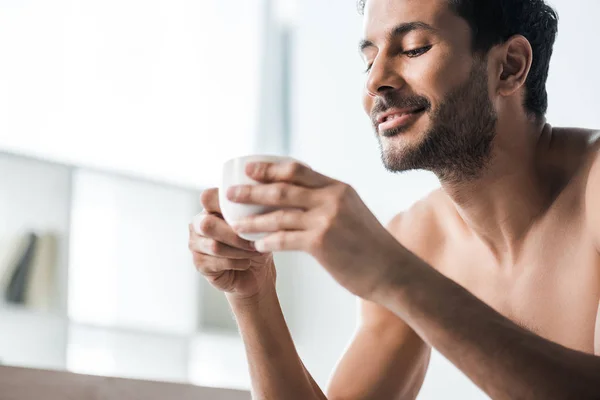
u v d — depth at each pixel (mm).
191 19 3760
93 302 3266
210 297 3684
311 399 1151
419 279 848
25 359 2945
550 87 2914
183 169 3643
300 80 4051
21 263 3010
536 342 859
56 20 3297
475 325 850
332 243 805
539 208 1247
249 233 847
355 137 3797
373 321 1416
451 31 1165
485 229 1276
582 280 1179
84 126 3342
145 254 3408
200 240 980
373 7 1202
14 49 3174
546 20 1314
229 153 3818
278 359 1130
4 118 3125
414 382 1413
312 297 3955
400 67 1177
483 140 1198
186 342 3467
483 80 1195
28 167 3059
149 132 3543
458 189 1239
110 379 998
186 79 3713
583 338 1176
